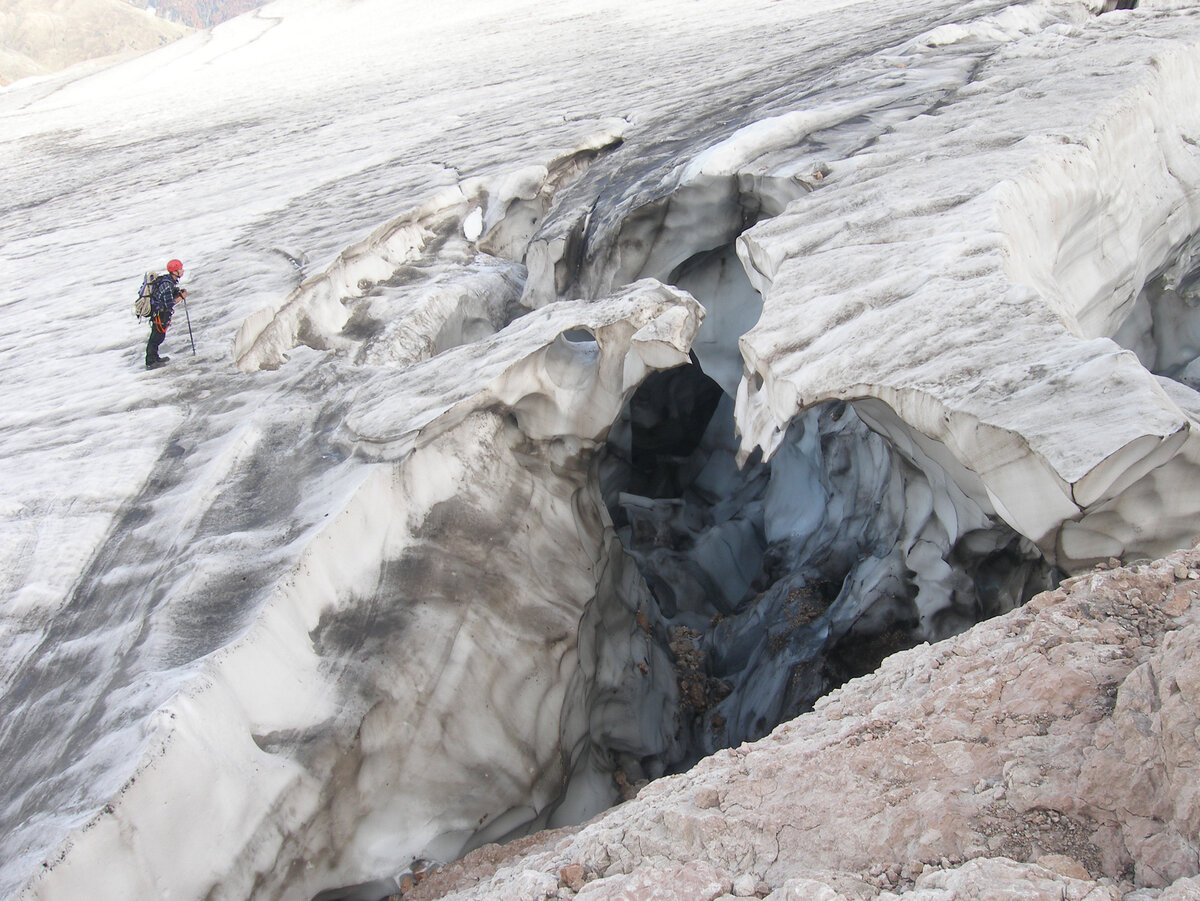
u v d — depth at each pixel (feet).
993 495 11.75
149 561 16.66
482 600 16.85
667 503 32.09
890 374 12.99
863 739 9.95
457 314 25.80
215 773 12.61
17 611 16.29
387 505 16.62
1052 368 11.78
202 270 30.66
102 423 21.47
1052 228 17.56
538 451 19.31
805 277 16.33
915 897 7.63
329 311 25.20
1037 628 10.26
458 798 15.12
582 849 10.53
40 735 13.73
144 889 11.66
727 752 11.56
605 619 21.07
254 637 13.97
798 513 28.73
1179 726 7.75
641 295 18.26
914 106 24.26
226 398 21.79
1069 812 8.15
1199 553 10.47
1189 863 7.17
